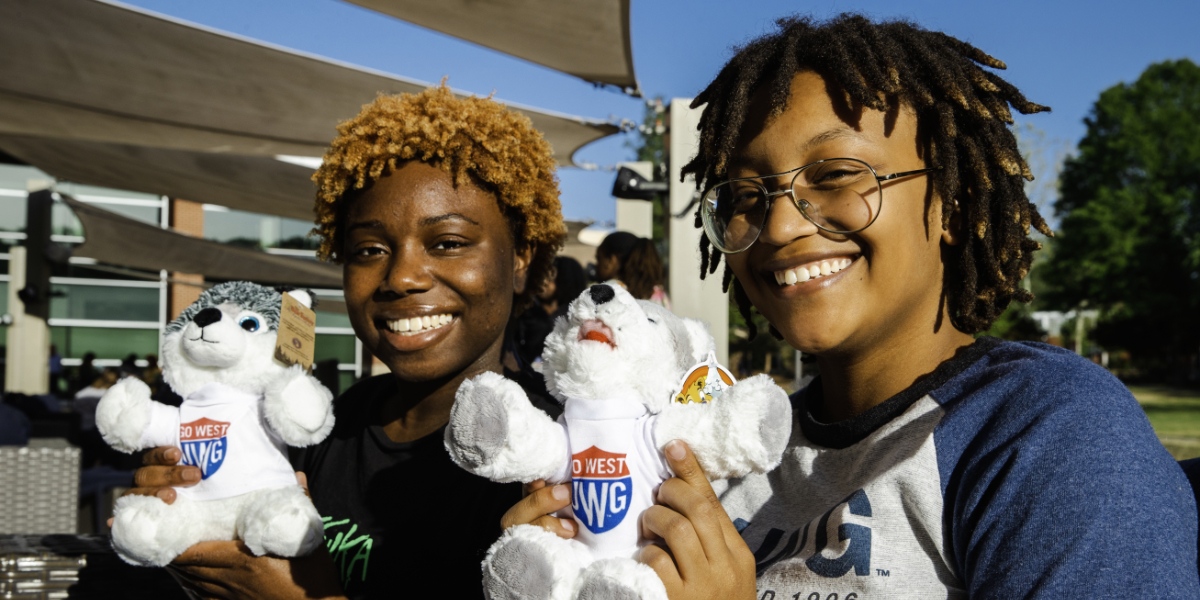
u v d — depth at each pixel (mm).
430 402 1646
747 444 1032
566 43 4152
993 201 1284
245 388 1549
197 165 7102
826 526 1166
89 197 15180
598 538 1064
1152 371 37438
